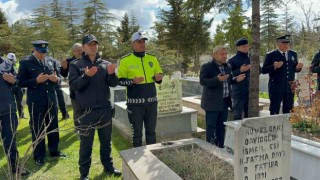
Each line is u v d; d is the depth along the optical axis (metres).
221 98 4.86
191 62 32.66
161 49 18.62
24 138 6.51
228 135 4.95
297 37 15.20
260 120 2.66
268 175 2.76
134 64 4.45
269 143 2.72
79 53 5.79
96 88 3.98
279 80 5.68
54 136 5.12
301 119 4.49
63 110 8.05
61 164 4.84
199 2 6.22
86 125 3.91
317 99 4.45
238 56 5.72
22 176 4.33
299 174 3.72
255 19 5.26
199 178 3.25
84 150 4.02
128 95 4.53
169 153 3.91
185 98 8.98
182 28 28.66
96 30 26.81
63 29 26.92
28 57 4.68
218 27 28.64
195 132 6.35
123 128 6.48
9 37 29.36
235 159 2.64
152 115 4.60
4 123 4.14
